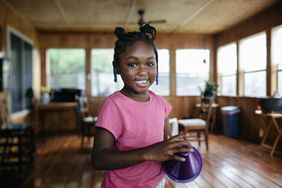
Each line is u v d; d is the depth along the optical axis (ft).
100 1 14.14
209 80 21.30
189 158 2.43
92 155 2.28
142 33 2.45
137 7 15.23
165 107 2.76
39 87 21.68
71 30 21.20
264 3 14.60
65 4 14.62
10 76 14.74
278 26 14.56
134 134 2.40
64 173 11.05
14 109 15.57
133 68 2.36
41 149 15.42
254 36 17.10
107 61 22.62
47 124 21.81
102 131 2.34
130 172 2.46
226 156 13.23
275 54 15.19
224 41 21.24
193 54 22.71
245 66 18.47
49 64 22.66
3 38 13.97
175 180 2.48
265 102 13.42
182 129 14.67
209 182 9.72
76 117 21.65
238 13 16.40
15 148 14.08
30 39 19.34
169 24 19.11
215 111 21.18
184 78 22.70
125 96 2.47
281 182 9.64
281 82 14.87
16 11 15.88
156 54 2.51
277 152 13.96
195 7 15.24
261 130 16.16
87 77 22.26
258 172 10.76
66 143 17.13
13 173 11.03
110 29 20.93
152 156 2.04
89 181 10.10
